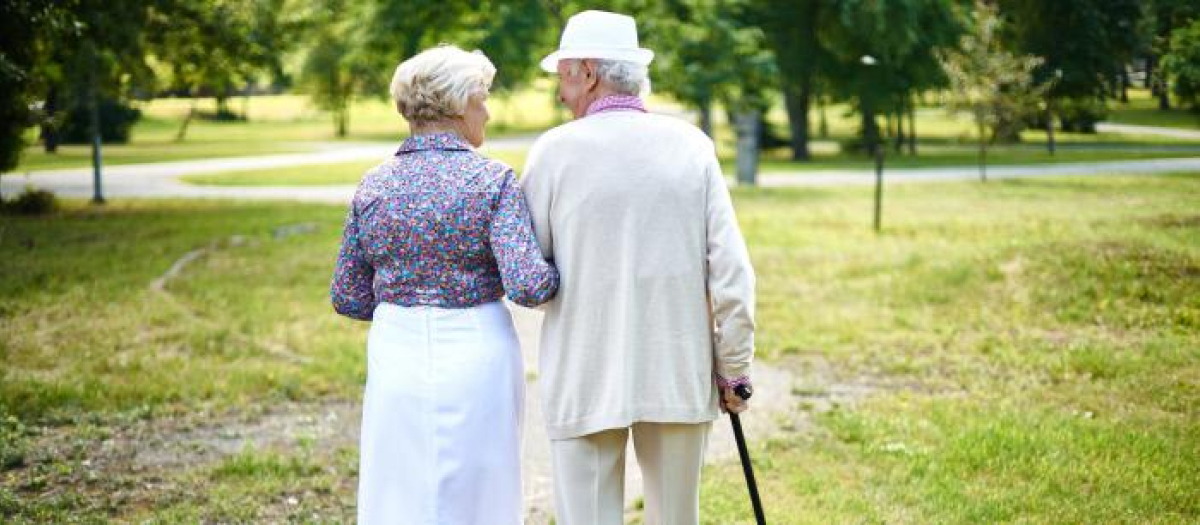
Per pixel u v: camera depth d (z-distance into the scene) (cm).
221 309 793
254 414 536
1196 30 884
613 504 277
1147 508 378
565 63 277
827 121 4931
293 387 579
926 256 936
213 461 459
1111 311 695
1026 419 489
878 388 579
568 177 268
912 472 428
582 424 269
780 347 671
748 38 1648
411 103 275
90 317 751
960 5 1842
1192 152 970
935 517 374
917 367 610
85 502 402
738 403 277
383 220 269
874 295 812
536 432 514
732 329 263
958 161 2372
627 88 275
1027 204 1230
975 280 809
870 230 1200
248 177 2433
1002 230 1059
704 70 1619
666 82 1576
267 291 869
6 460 446
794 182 2100
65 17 1165
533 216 274
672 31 1553
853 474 432
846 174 2262
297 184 2262
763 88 1850
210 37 1675
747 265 263
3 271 938
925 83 2172
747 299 261
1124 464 420
